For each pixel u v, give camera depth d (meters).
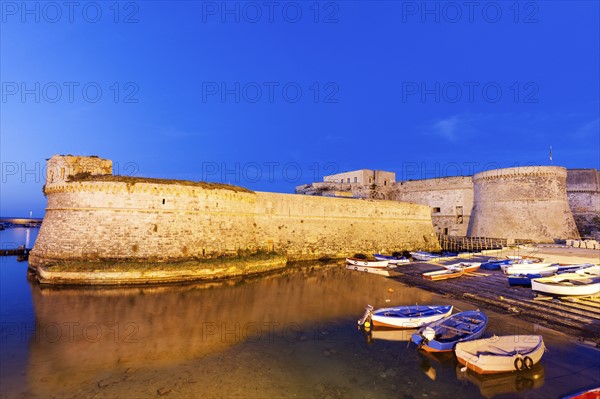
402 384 11.38
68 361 12.58
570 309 18.39
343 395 10.66
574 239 45.59
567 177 56.03
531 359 12.23
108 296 21.39
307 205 39.94
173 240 28.23
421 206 51.09
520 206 47.72
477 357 12.12
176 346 14.10
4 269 30.67
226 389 10.85
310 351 13.90
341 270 33.59
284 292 23.83
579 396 10.10
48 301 20.06
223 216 31.81
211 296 22.14
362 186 67.38
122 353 13.32
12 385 10.83
